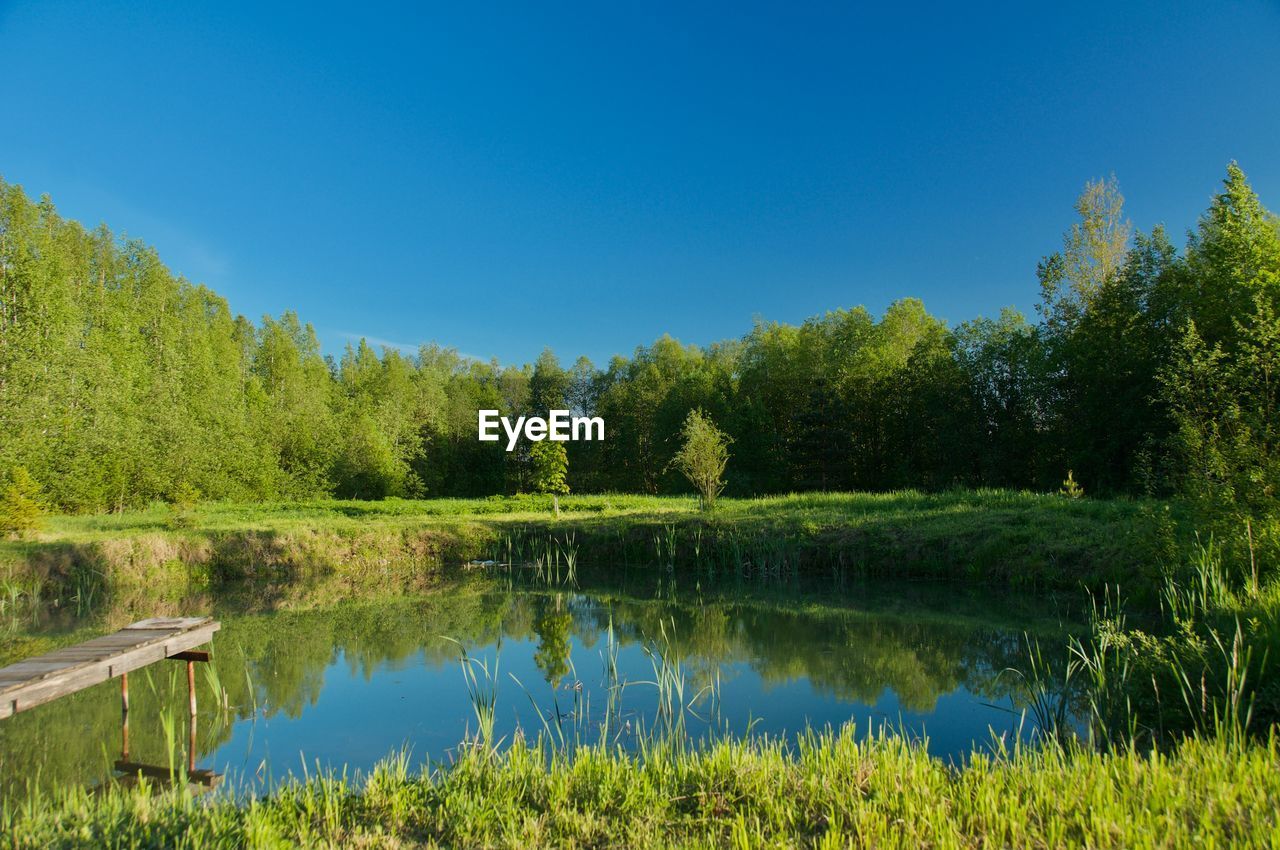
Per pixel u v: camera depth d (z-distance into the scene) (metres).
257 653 12.97
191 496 31.81
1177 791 4.55
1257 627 7.46
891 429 44.06
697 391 55.47
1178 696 6.93
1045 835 4.21
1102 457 29.75
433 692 10.15
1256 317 11.72
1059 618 13.11
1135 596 13.05
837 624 13.95
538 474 33.03
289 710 9.55
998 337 41.06
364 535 24.45
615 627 14.37
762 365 57.97
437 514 34.19
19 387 31.53
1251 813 4.14
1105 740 6.72
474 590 19.78
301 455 51.38
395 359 73.81
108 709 9.80
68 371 35.19
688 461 27.00
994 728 7.82
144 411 39.47
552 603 17.48
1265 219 27.41
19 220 35.91
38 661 8.03
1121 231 35.53
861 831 4.42
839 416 44.53
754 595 17.55
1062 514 18.67
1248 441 10.77
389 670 11.56
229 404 48.84
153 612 17.17
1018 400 37.72
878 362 46.69
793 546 20.72
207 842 4.67
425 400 67.44
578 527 25.08
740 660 11.38
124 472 35.38
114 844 4.71
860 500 25.72
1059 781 4.92
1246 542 10.30
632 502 36.12
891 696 9.23
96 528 26.30
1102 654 8.12
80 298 43.66
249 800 5.89
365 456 51.38
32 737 8.73
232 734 8.66
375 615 16.42
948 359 41.19
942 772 5.56
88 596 19.11
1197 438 11.33
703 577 20.58
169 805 5.53
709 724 8.25
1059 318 36.31
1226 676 6.74
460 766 6.13
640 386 61.91
